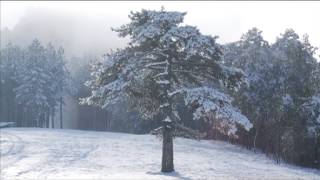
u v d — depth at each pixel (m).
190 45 26.94
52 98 93.56
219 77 29.17
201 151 49.62
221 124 29.03
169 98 29.06
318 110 50.25
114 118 94.69
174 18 27.56
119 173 28.28
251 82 55.00
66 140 53.09
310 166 49.53
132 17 28.89
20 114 104.50
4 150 42.34
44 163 34.59
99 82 28.78
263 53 58.03
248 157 48.88
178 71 29.41
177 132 29.42
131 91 28.38
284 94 52.41
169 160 29.52
